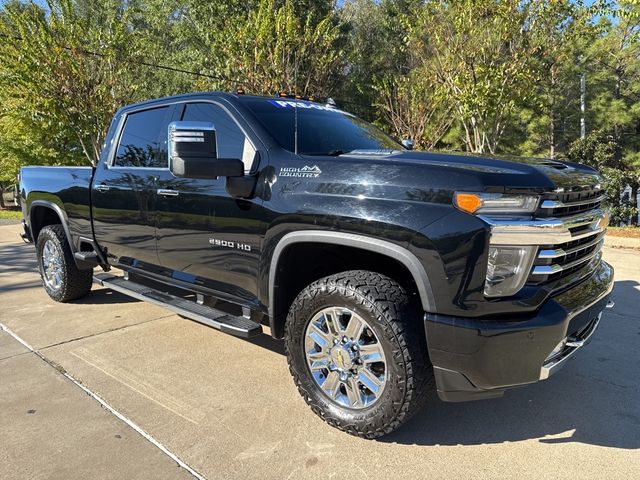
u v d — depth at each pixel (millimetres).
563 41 9852
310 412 2898
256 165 3000
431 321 2305
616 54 15469
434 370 2361
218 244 3205
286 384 3258
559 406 2982
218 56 15281
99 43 13430
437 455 2494
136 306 4992
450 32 10102
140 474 2340
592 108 15992
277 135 3104
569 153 15555
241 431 2701
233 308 3693
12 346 3926
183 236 3461
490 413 2910
